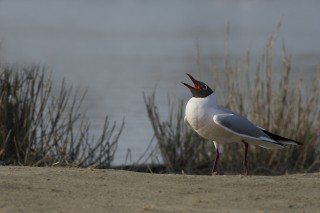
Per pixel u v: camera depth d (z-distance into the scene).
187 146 14.75
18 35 50.53
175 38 51.00
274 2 100.25
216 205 8.12
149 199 8.26
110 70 33.44
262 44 44.94
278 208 8.11
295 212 7.97
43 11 77.31
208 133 11.44
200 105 11.34
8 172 9.43
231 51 40.75
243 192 8.81
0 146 13.23
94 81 29.47
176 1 107.38
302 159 15.02
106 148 14.52
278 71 30.33
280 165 14.91
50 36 51.09
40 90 15.09
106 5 93.06
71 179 9.15
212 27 60.41
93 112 21.89
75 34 53.41
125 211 7.68
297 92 15.30
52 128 13.48
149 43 47.62
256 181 9.52
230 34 53.31
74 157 13.52
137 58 39.00
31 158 12.89
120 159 15.77
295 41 47.50
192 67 34.06
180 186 9.02
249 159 14.92
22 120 13.44
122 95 25.70
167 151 14.68
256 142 11.51
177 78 30.47
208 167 14.72
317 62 35.34
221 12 83.50
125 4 96.56
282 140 11.57
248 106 15.23
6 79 13.58
